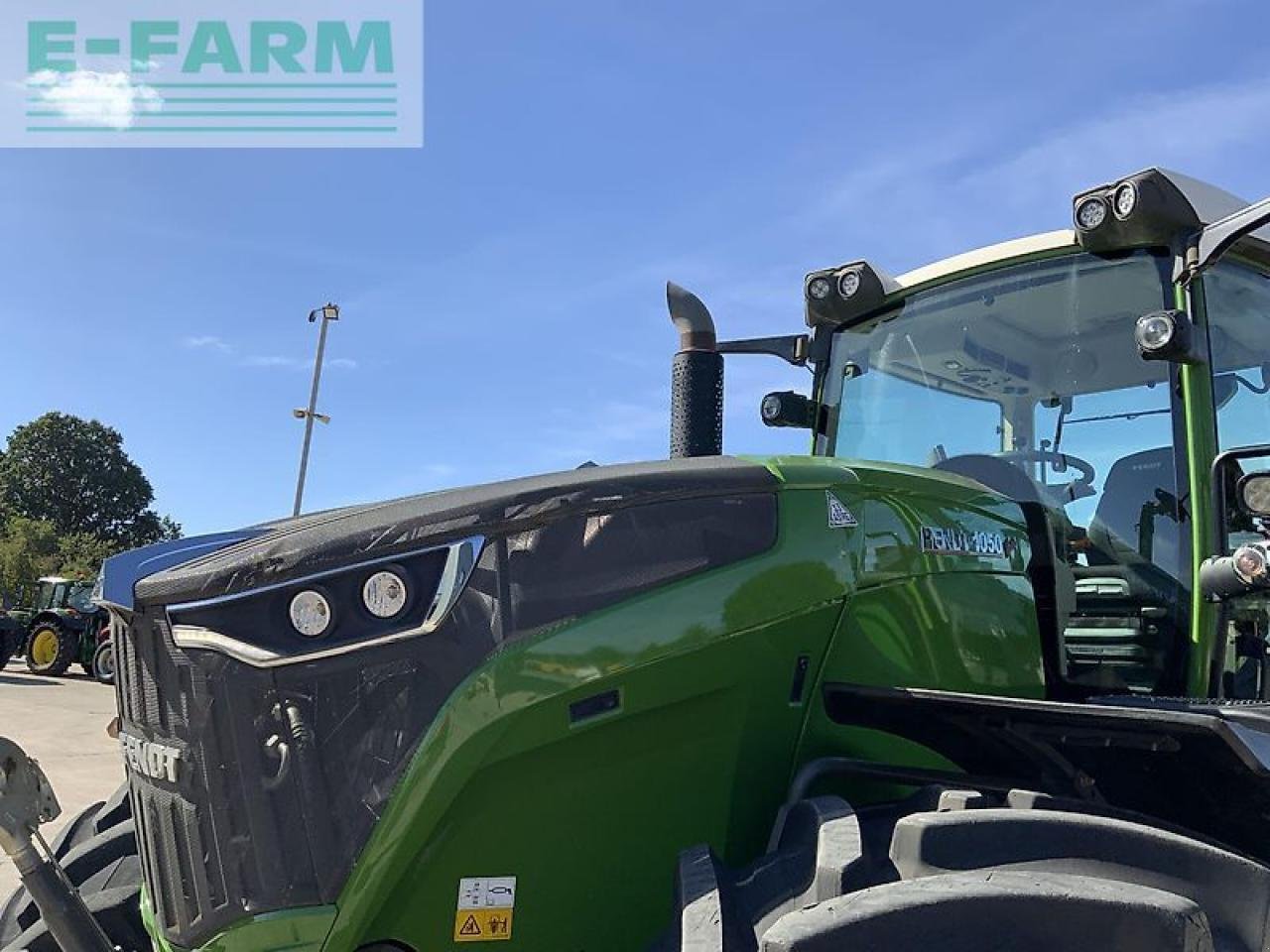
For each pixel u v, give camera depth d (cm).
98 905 221
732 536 202
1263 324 305
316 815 167
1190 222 279
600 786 184
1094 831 175
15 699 1284
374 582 172
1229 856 175
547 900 179
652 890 188
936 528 235
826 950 145
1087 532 292
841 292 345
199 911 172
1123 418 291
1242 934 171
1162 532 277
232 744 170
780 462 217
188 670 175
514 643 176
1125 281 296
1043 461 305
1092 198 284
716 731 197
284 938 164
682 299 317
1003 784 208
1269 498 223
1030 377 311
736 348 367
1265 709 221
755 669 200
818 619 209
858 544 219
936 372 332
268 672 170
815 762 206
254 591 172
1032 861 172
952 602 233
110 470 6419
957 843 171
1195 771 207
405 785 166
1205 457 271
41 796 182
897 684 220
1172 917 159
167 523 6731
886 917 150
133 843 250
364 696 170
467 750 170
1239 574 227
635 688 184
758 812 202
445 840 173
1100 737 204
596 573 186
